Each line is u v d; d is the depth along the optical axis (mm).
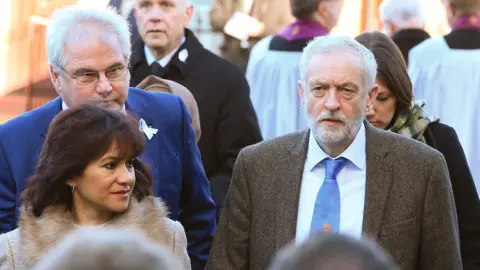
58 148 12102
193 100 16641
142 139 12320
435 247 13352
